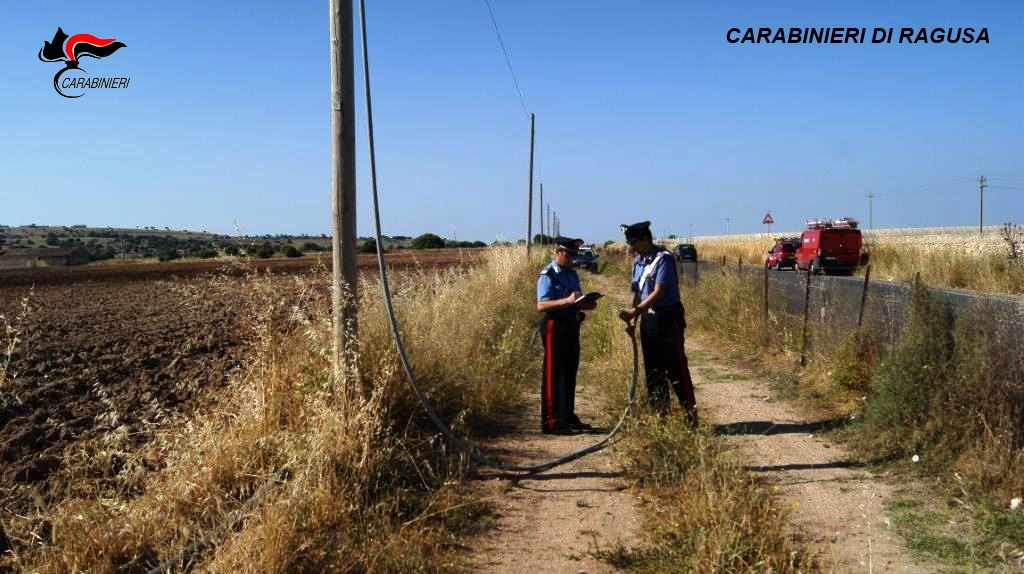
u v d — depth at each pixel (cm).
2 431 778
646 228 686
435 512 499
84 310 2109
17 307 2245
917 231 9069
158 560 425
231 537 412
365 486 506
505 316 1318
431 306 945
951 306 661
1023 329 561
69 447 680
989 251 2194
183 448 535
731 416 760
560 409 727
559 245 729
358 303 679
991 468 495
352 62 624
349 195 624
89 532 439
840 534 452
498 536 479
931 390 590
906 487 524
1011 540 424
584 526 492
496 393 824
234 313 1786
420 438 643
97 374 1075
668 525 450
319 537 436
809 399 802
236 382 639
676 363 675
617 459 616
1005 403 530
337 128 621
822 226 3416
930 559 414
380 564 421
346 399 575
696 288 1750
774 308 1129
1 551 492
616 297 2264
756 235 10494
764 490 512
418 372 718
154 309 2106
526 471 605
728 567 390
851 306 902
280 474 500
